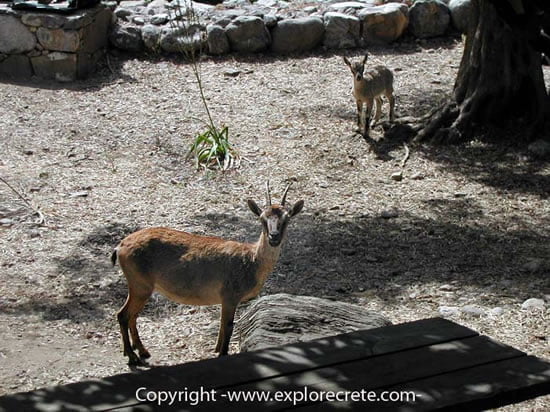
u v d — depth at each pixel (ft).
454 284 27.78
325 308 22.82
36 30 48.39
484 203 34.88
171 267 21.57
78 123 42.88
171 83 48.55
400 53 53.26
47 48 48.57
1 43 48.80
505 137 40.70
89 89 47.70
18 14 48.34
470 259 29.91
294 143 40.81
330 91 47.39
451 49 53.83
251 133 41.88
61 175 36.88
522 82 40.91
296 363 13.57
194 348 23.65
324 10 55.31
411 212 34.01
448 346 14.24
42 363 22.27
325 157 39.37
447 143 40.47
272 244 20.24
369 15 53.72
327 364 13.56
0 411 12.10
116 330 24.89
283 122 43.14
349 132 41.93
